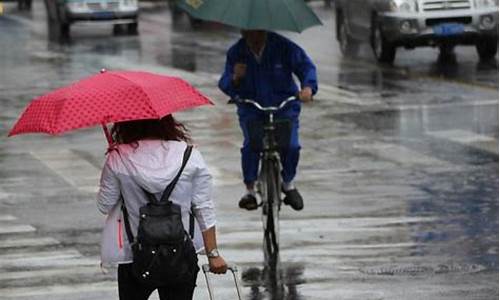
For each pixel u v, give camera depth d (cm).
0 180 3088
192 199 1401
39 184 3028
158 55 6169
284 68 2291
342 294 2009
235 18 2233
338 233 2461
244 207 2369
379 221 2569
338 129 3791
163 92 1384
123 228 1396
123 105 1355
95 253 2327
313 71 2281
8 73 5478
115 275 2155
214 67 5603
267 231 2322
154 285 1378
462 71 5131
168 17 8762
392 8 5350
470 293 1998
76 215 2677
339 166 3206
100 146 3597
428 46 5447
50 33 7675
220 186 2962
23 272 2183
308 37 6894
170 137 1413
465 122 3869
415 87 4688
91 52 6388
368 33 5644
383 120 3944
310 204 2748
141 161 1382
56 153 3481
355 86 4753
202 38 7112
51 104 1359
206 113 4188
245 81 2306
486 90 4556
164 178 1377
